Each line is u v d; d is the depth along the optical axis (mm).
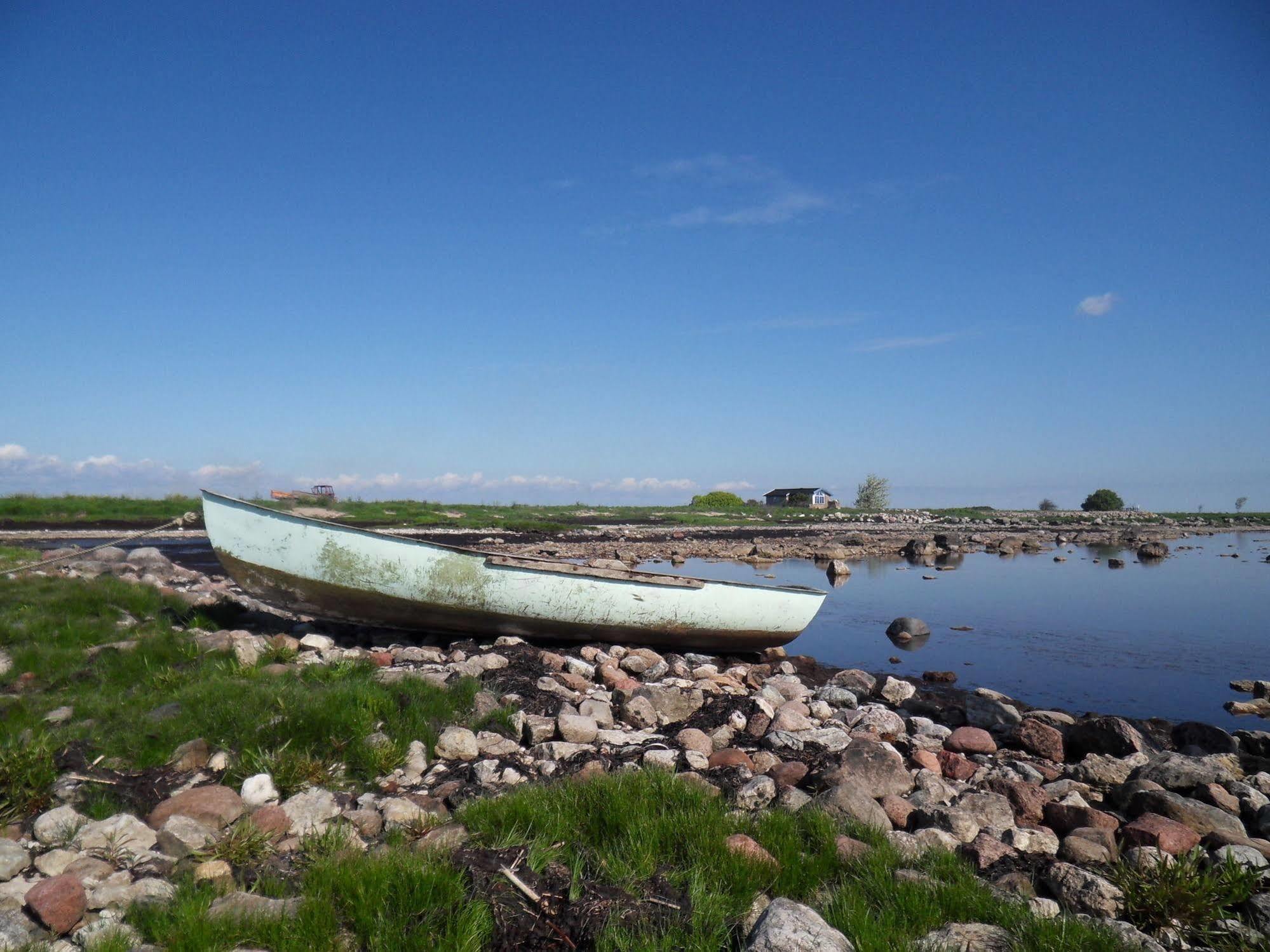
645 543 33688
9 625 9234
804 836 5227
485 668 9547
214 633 9898
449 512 42656
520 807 5230
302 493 37281
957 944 3924
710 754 7188
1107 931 4070
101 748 6230
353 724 6715
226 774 5996
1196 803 6059
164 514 31797
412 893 4164
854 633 15906
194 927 3881
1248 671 12773
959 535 41656
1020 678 12289
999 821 5805
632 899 4238
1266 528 63875
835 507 87312
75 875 4320
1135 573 26938
